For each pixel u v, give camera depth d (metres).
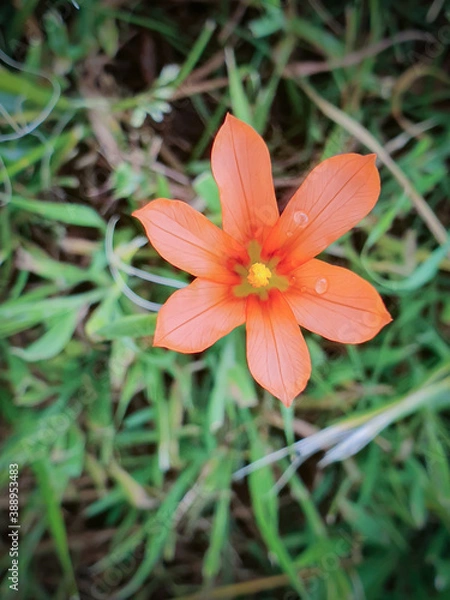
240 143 0.09
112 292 0.13
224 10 0.14
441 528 0.15
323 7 0.14
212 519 0.15
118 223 0.14
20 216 0.13
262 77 0.14
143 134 0.14
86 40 0.13
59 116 0.13
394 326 0.14
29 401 0.13
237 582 0.15
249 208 0.09
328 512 0.15
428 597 0.15
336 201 0.09
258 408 0.14
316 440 0.13
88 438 0.14
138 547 0.15
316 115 0.14
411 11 0.14
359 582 0.14
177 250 0.09
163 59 0.14
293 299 0.09
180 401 0.14
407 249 0.14
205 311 0.09
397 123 0.15
